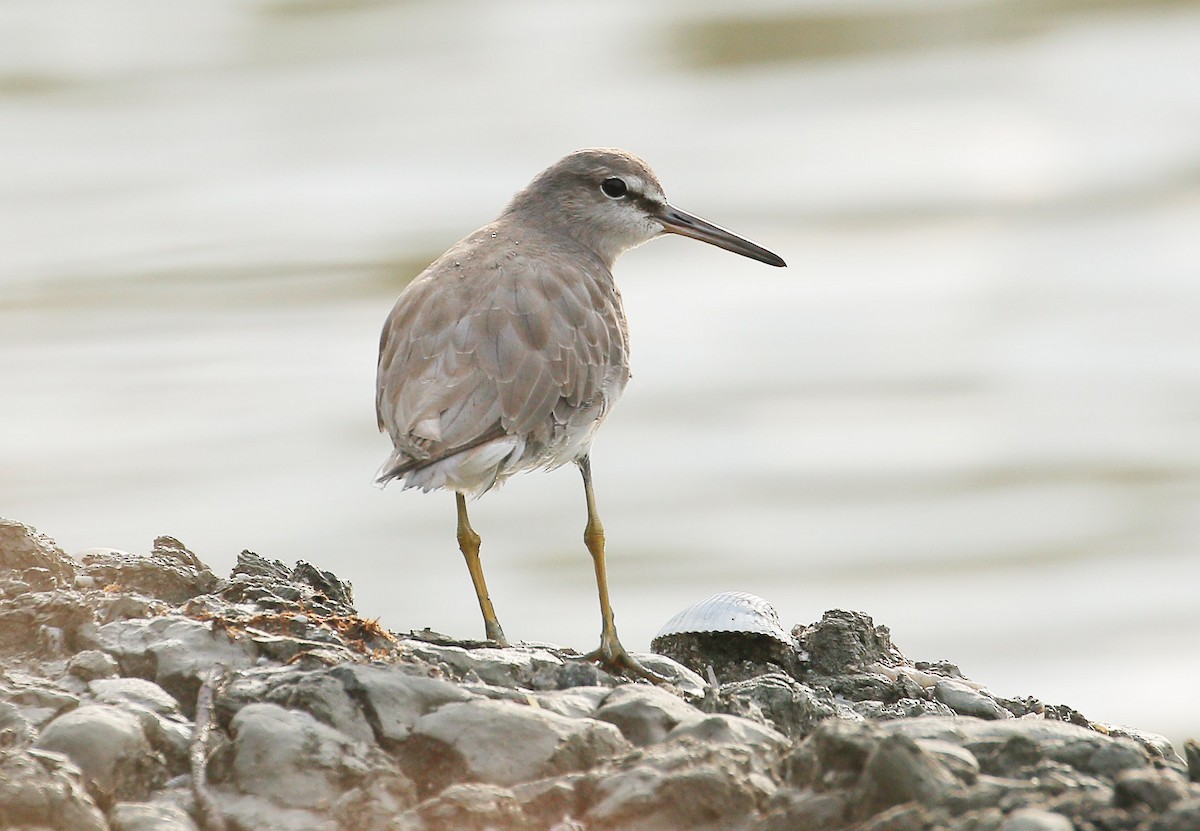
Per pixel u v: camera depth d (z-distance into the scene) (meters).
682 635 15.68
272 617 13.02
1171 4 66.38
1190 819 9.45
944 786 10.23
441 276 15.19
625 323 16.17
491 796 10.67
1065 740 11.12
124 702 11.68
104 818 10.59
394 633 14.08
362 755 11.05
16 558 14.00
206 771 11.03
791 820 10.27
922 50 62.69
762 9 67.19
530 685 12.91
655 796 10.59
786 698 13.18
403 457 13.76
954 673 16.27
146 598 13.60
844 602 31.25
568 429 15.08
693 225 18.27
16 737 11.12
